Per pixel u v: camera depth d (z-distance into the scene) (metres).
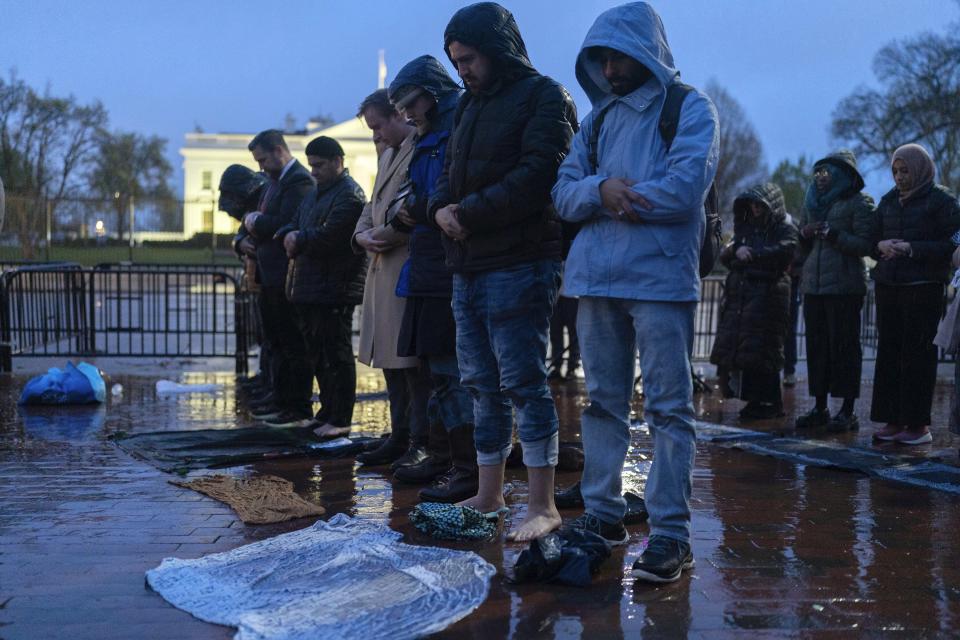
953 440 5.96
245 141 60.56
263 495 4.13
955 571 3.18
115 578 3.04
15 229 23.59
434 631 2.56
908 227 5.63
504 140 3.40
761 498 4.25
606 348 3.16
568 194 3.03
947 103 36.53
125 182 52.41
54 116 46.38
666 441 3.02
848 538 3.59
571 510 4.00
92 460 5.01
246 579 2.96
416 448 4.70
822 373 6.29
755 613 2.75
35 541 3.46
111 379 8.59
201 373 9.09
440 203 3.63
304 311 5.61
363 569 3.06
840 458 5.15
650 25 3.00
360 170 54.72
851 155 6.07
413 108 4.15
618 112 3.07
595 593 2.91
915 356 5.62
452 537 3.48
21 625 2.62
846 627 2.65
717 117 2.98
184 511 3.92
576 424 6.60
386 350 4.60
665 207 2.85
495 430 3.76
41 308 9.91
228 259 25.78
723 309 6.78
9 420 6.38
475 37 3.39
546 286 3.48
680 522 3.06
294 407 6.32
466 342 3.67
